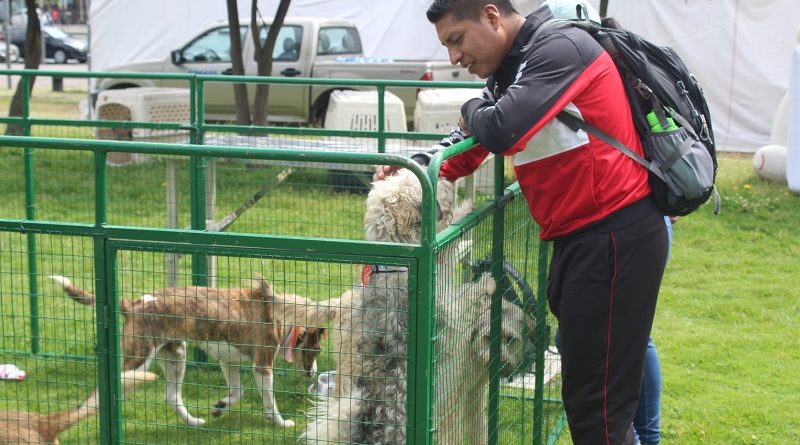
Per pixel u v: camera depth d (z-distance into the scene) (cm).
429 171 255
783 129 1084
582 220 297
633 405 309
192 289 402
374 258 259
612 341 301
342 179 706
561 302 309
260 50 1197
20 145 275
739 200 991
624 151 293
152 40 1652
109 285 282
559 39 289
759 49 1337
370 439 305
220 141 631
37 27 1379
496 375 343
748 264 826
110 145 271
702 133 308
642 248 296
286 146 629
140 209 886
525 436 403
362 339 308
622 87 298
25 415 351
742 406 507
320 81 566
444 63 1345
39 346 502
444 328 283
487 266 336
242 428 401
